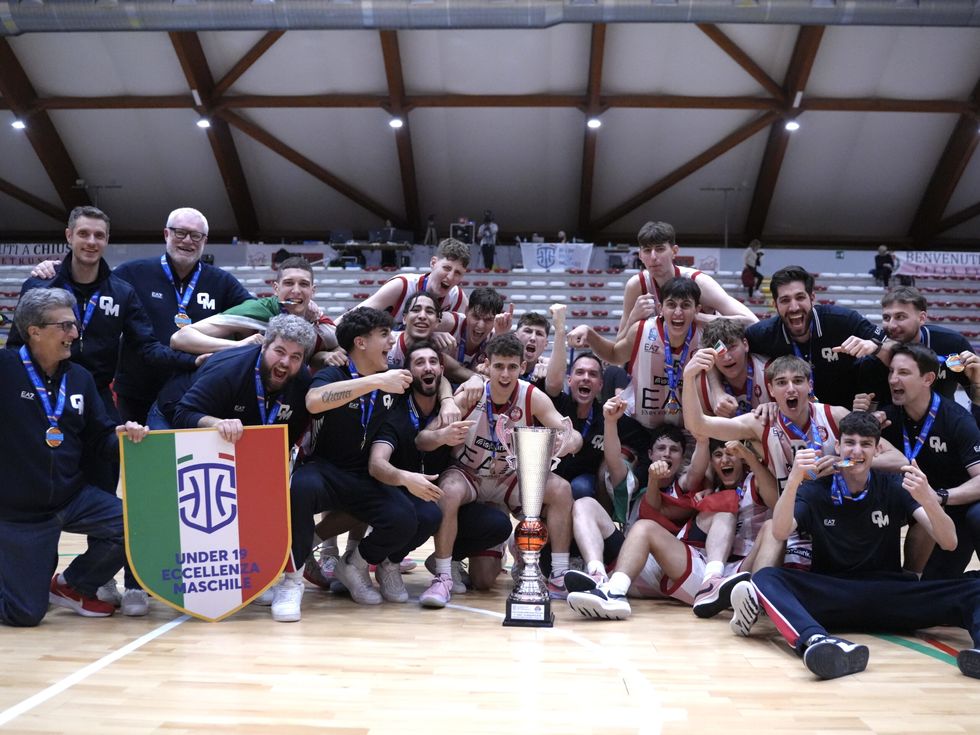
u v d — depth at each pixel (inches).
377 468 176.6
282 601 165.8
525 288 787.4
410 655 138.6
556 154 860.6
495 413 191.9
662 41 756.0
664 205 920.3
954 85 780.0
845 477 159.6
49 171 862.5
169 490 161.8
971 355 180.5
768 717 110.0
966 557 174.6
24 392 159.2
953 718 110.5
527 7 564.1
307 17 575.5
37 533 160.2
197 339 182.4
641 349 209.8
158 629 155.5
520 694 118.2
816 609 153.1
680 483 194.1
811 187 886.4
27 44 763.4
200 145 863.7
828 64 768.3
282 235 960.3
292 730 102.3
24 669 127.4
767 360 198.2
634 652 143.3
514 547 216.7
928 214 887.1
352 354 178.1
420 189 904.3
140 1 573.0
